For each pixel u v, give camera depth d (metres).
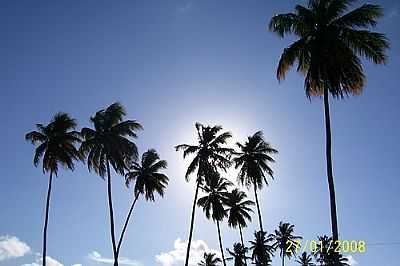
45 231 52.72
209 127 57.62
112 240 54.44
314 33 31.14
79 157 55.38
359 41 30.36
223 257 67.50
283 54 31.47
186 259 55.16
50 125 54.66
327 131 29.64
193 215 56.59
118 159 55.16
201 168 56.91
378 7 30.22
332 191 28.56
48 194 53.72
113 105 57.44
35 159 53.44
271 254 87.88
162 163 65.62
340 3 30.83
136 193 64.69
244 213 73.19
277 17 31.81
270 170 61.00
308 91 31.78
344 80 30.05
